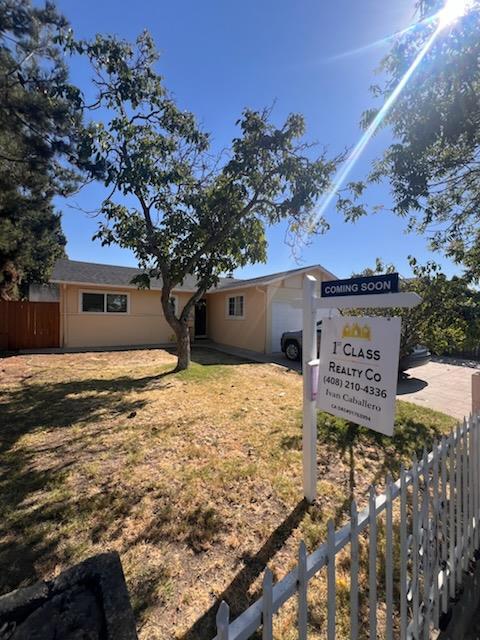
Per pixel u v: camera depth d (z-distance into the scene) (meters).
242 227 7.52
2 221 9.52
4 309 11.94
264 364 9.57
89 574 0.97
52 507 2.66
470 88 3.03
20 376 7.58
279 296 12.38
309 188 6.54
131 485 3.00
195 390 6.38
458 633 1.86
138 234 7.07
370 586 1.46
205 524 2.48
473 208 4.97
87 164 6.96
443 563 1.91
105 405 5.37
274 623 1.74
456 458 2.10
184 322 8.27
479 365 9.96
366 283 2.27
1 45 6.92
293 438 4.07
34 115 7.07
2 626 0.82
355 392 2.36
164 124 6.88
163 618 1.75
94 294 13.28
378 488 3.03
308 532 2.40
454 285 4.93
